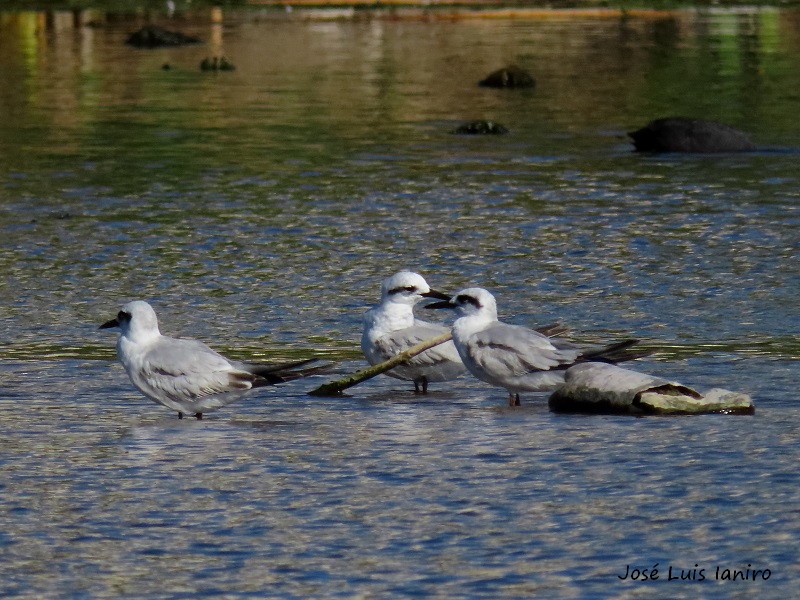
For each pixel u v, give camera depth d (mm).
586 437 12930
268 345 16969
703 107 38156
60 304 19016
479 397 14852
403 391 15188
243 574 9820
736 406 13758
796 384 14797
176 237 23203
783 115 36562
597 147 32000
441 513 10922
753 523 10641
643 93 41031
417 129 34719
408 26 58906
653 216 24469
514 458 12297
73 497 11391
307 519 10844
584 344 16703
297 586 9609
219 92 41188
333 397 14859
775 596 9383
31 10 61438
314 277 20531
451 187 27328
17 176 28688
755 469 11883
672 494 11281
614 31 56812
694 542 10289
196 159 30562
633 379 13906
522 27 58469
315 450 12656
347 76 44562
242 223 24266
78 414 14000
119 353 13961
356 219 24484
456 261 21438
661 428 13180
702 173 28562
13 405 14320
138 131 34250
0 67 46688
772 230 23266
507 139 33156
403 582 9648
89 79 43844
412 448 12672
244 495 11398
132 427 13508
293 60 48531
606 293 19406
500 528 10602
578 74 44969
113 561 10078
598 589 9508
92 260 21625
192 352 13812
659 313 18266
